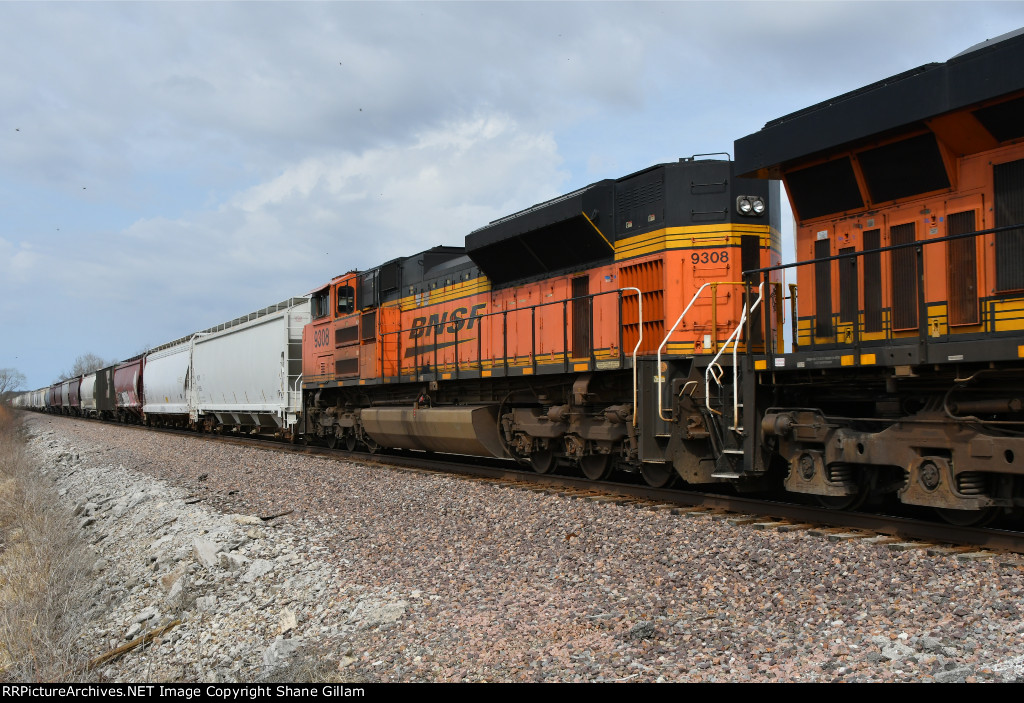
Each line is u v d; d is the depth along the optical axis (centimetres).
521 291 1388
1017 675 433
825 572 645
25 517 1513
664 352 1076
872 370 794
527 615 646
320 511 1147
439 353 1619
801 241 917
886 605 570
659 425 1038
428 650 607
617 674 509
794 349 906
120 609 920
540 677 521
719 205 1088
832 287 873
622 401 1163
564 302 1230
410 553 870
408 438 1683
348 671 594
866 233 841
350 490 1272
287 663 625
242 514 1202
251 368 2670
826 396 889
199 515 1223
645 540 797
